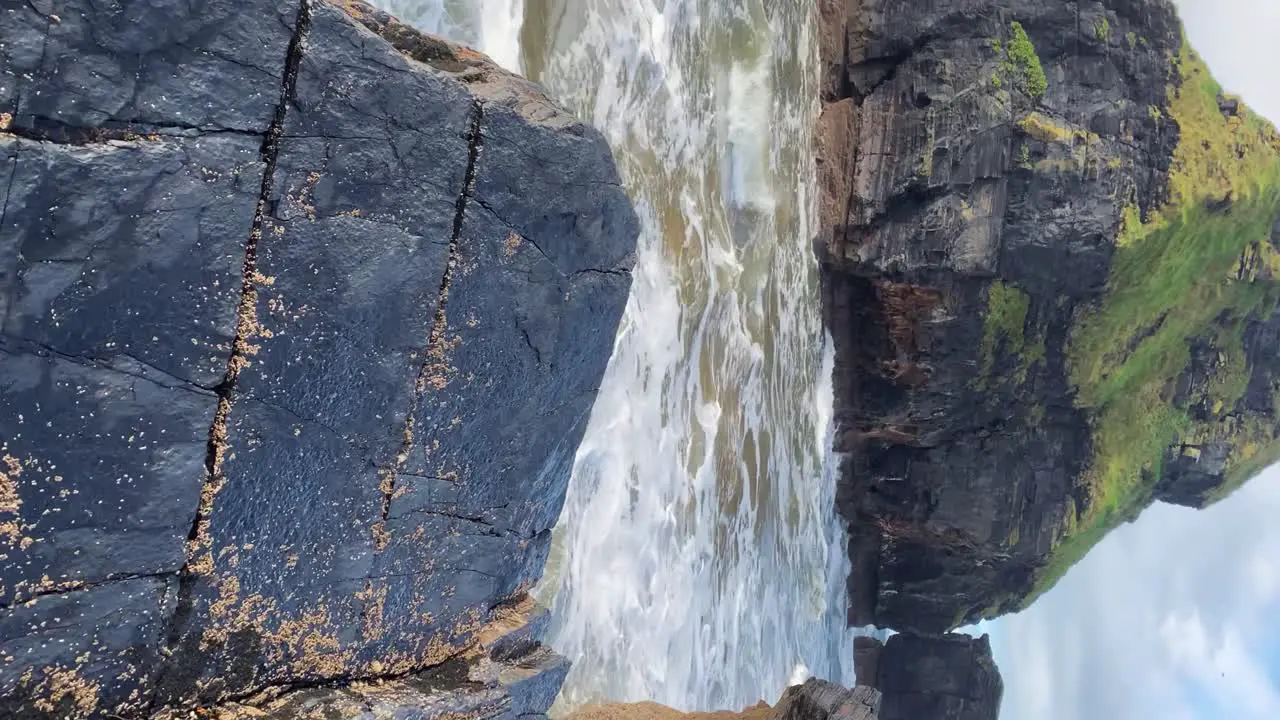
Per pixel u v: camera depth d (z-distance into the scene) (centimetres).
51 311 416
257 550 518
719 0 1744
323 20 486
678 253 1630
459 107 552
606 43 1395
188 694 504
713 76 1753
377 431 559
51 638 443
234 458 495
